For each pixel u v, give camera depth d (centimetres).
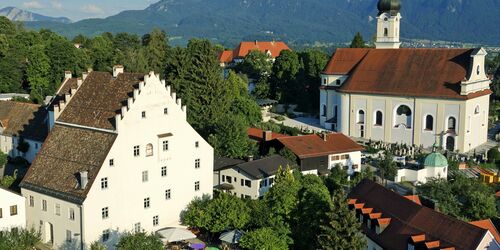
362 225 8300
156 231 8750
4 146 13425
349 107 16488
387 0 17912
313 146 12144
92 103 9081
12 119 13450
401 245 7375
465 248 6712
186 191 9488
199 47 15112
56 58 18950
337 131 17012
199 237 9125
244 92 18788
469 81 14575
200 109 14488
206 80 14725
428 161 12225
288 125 18062
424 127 15250
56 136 9081
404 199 8106
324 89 17650
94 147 8475
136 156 8619
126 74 9150
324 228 7338
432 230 7262
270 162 10944
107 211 8319
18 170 12306
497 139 16362
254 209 8881
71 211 8188
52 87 18712
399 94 15412
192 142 9450
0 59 19288
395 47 18200
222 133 12100
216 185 10769
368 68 16525
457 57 15238
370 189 8944
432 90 14988
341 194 7512
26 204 8888
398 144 15462
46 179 8625
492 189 10956
